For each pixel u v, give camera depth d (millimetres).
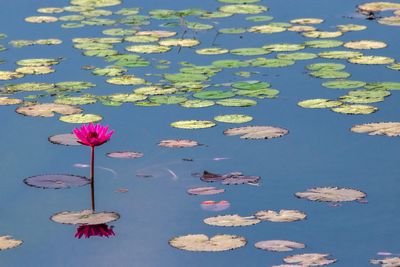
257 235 8109
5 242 8055
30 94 11727
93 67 12773
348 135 10383
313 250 7840
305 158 9773
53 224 8367
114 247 7934
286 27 14711
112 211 8602
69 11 15867
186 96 11617
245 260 7660
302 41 13922
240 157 9797
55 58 13211
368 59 13000
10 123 10758
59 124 10711
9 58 13227
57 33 14469
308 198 8828
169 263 7633
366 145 10102
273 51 13453
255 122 10773
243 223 8328
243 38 14125
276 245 7922
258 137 10312
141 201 8781
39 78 12344
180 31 14523
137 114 11047
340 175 9352
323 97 11570
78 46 13750
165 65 12852
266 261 7633
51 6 16234
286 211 8562
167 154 9859
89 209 8641
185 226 8289
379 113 11008
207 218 8438
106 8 16062
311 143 10164
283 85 12023
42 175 9367
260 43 13852
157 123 10742
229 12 15641
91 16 15484
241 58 13148
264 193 8945
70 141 10227
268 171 9453
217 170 9469
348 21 15023
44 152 9938
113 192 8977
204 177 9289
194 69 12680
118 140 10250
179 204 8727
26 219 8469
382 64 12789
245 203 8734
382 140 10227
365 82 12086
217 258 7703
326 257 7703
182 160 9711
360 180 9234
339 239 8039
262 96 11617
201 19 15219
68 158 9781
